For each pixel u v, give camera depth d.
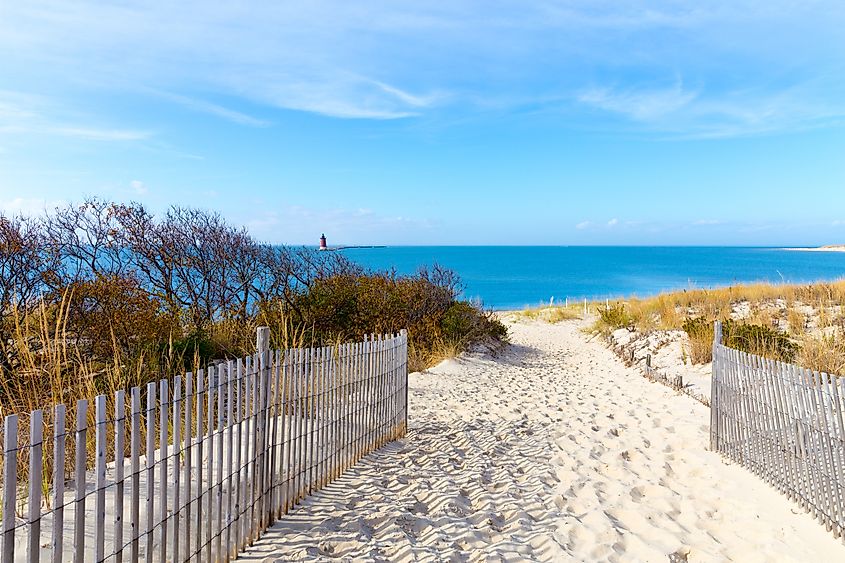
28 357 4.71
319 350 4.84
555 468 5.76
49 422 4.39
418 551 3.77
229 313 11.01
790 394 4.77
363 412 5.81
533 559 3.81
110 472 4.41
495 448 6.44
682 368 11.17
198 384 3.16
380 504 4.59
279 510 4.17
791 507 4.64
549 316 24.95
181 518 3.47
